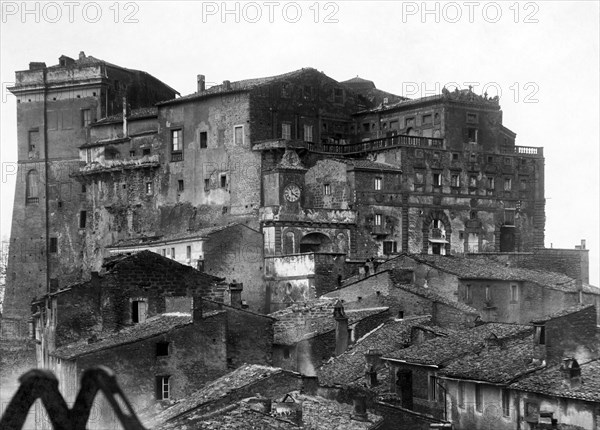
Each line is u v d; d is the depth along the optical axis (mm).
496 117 140000
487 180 137625
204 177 133000
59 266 149375
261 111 130250
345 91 142625
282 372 58594
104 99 149375
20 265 152250
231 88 132125
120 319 77750
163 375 67250
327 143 136375
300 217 123125
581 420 55906
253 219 125875
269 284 117500
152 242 126250
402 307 90500
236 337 73062
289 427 48562
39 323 90625
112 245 136875
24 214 152625
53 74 151875
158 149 139125
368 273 102562
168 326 69188
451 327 87125
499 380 61281
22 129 153750
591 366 60188
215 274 115688
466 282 100812
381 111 140375
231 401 56469
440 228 133000
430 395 68688
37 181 152125
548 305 103062
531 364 62219
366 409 55938
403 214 129875
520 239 139875
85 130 149750
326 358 83062
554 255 120312
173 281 79562
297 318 88312
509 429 60594
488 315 101625
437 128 135625
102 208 145125
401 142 131000
